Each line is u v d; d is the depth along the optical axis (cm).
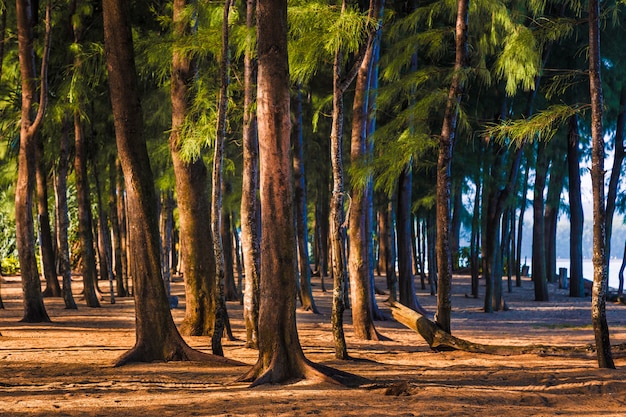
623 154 2719
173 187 1920
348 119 2680
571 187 2989
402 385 854
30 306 1852
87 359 1165
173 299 2378
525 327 1866
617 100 2638
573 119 2738
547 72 2555
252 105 1320
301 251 2267
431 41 1340
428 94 1323
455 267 4772
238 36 1279
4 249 5150
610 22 2478
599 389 879
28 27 1869
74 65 1773
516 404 796
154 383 932
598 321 1031
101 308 2353
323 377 911
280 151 951
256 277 1366
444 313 1322
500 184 2388
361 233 1552
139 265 1165
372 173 1265
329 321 1991
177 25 1435
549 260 3641
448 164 1295
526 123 1070
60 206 2294
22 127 1842
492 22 1614
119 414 727
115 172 2712
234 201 2323
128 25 1179
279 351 934
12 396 833
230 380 955
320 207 3622
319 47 1166
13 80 2283
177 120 1534
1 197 3166
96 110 2394
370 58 1552
